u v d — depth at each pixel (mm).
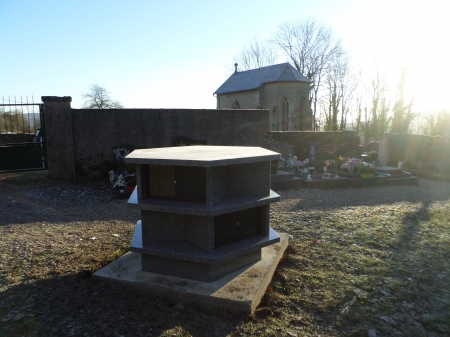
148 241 4027
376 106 39031
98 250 5078
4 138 15648
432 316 3641
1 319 3299
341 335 3301
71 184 10477
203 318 3383
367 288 4094
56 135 10742
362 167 12102
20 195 8922
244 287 3672
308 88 33250
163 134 12289
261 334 3203
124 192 9133
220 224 3908
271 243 4160
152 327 3211
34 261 4594
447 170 13898
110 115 11445
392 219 6930
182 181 3850
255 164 4121
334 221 6812
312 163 14531
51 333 3100
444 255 5098
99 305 3531
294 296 3896
